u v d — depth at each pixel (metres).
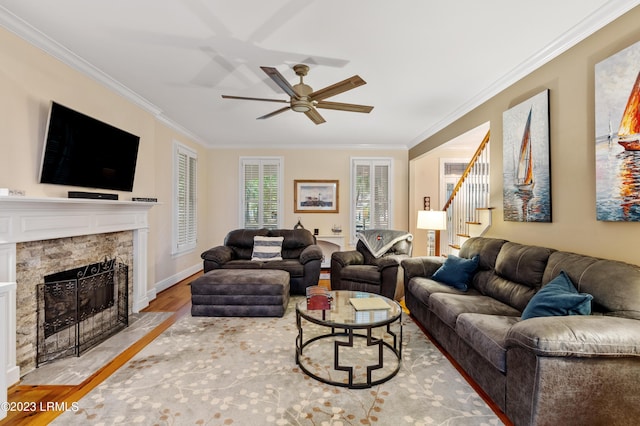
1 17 2.09
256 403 1.94
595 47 2.17
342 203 6.36
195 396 2.01
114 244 3.32
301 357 2.56
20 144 2.27
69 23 2.22
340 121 4.66
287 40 2.42
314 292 2.71
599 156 2.09
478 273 3.09
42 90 2.45
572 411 1.47
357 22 2.19
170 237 4.82
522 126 2.88
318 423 1.76
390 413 1.84
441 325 2.69
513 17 2.14
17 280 2.22
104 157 3.06
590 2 1.99
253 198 6.34
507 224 3.19
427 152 5.38
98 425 1.73
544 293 1.95
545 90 2.62
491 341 1.85
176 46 2.53
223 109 4.10
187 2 1.99
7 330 2.10
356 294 3.02
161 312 3.65
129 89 3.42
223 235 6.34
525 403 1.55
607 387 1.46
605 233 2.12
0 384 1.70
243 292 3.49
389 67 2.88
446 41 2.44
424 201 6.20
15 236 2.12
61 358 2.51
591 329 1.46
